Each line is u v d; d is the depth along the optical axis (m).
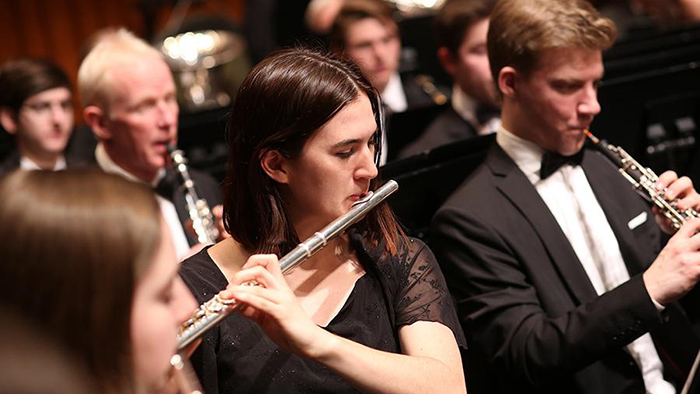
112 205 1.96
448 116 6.80
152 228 2.00
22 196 1.92
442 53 6.83
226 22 11.12
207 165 6.67
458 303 4.52
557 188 4.68
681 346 4.67
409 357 3.25
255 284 2.97
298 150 3.29
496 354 4.35
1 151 7.18
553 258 4.45
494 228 4.44
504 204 4.53
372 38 7.37
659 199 4.46
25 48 12.63
